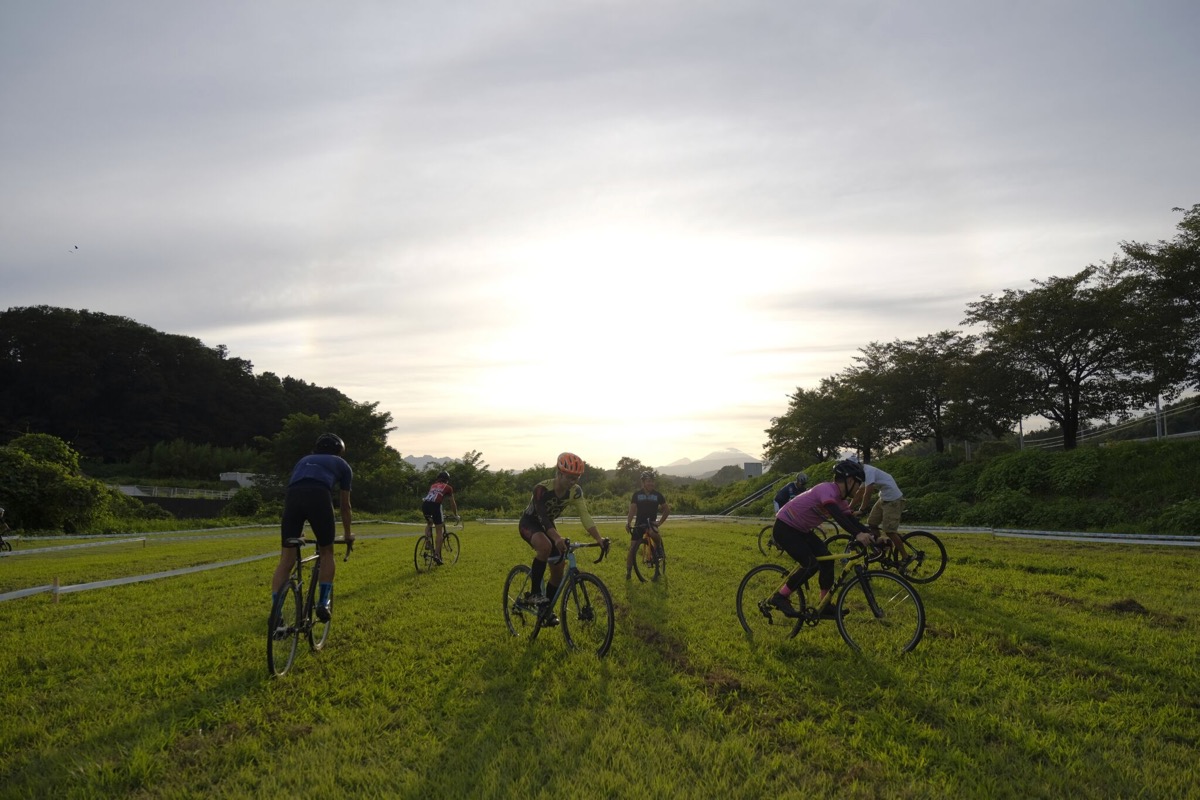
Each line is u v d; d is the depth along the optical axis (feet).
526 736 14.60
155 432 275.80
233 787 12.34
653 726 15.28
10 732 14.71
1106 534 63.87
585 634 23.04
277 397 320.91
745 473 196.13
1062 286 92.17
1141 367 85.46
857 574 21.95
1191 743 14.33
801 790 12.19
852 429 132.16
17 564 51.19
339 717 15.66
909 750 13.82
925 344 122.93
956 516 87.45
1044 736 14.43
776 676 18.62
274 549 64.90
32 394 264.31
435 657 20.77
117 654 21.18
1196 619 25.31
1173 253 77.82
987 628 23.61
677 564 43.86
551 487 22.45
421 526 124.98
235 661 20.45
